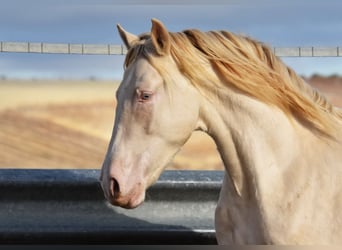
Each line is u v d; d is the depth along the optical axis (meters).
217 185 7.28
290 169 6.15
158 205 7.30
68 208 7.16
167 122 6.05
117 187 5.93
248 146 6.24
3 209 7.04
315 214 5.97
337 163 6.12
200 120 6.31
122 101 6.09
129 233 7.06
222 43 6.32
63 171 7.27
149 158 6.04
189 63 6.12
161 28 6.02
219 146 6.41
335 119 6.50
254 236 6.22
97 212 7.21
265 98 6.26
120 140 6.03
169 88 6.06
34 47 7.81
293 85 6.41
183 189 7.26
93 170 7.36
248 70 6.26
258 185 6.18
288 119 6.32
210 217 7.31
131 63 6.19
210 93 6.26
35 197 7.10
